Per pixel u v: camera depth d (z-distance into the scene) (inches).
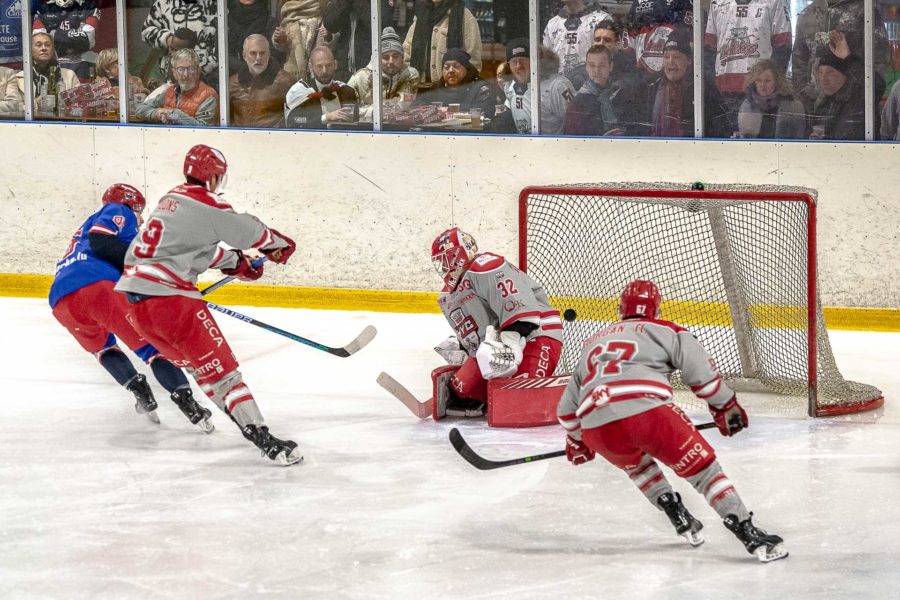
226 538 473.7
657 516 498.6
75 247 668.1
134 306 570.6
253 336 933.8
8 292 1123.3
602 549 457.7
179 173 1101.1
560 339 679.7
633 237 927.0
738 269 783.1
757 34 1022.4
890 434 633.6
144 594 414.6
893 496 522.0
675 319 931.3
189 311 568.4
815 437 629.3
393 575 430.6
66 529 487.2
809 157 986.1
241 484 550.6
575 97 1063.6
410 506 515.2
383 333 940.6
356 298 1073.5
